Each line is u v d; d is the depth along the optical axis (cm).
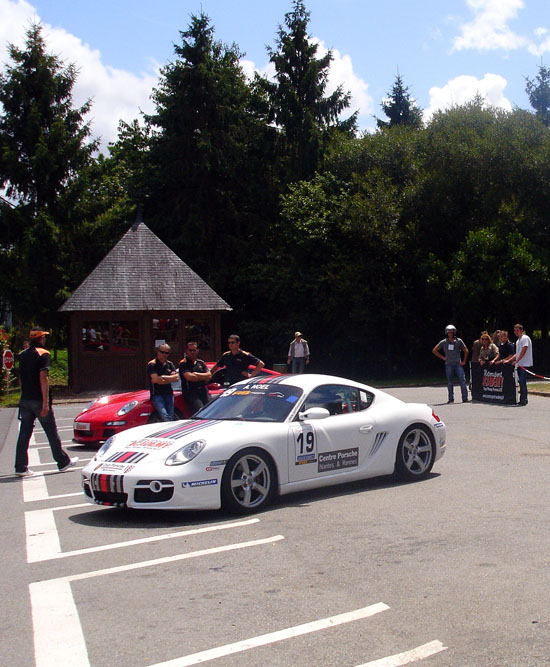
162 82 3866
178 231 3778
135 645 403
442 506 725
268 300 3628
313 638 405
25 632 427
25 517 735
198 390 1155
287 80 3809
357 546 590
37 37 3409
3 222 3306
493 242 2727
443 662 371
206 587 500
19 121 3381
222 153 3716
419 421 872
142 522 700
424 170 3131
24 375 982
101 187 3897
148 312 2592
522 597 462
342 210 3141
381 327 3256
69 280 3428
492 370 1808
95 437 1193
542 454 1030
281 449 743
